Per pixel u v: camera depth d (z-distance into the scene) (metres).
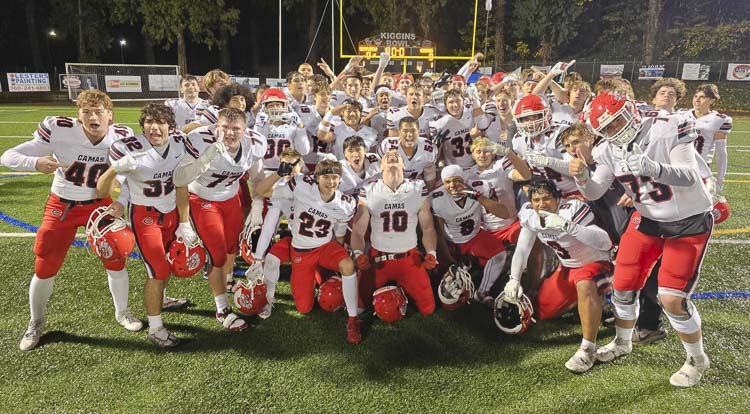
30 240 4.93
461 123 4.95
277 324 3.47
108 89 20.50
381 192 3.43
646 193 2.63
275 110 4.26
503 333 3.34
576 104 4.77
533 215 3.04
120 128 3.27
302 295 3.53
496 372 2.90
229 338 3.27
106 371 2.89
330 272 3.85
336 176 3.23
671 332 3.35
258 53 32.84
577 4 26.17
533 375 2.87
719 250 4.79
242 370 2.91
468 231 3.93
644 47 25.14
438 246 4.09
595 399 2.64
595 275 2.99
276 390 2.73
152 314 3.11
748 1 26.14
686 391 2.70
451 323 3.49
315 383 2.79
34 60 29.20
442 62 28.61
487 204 3.65
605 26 28.27
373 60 18.14
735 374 2.84
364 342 3.24
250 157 3.59
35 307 3.12
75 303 3.71
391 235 3.49
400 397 2.67
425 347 3.18
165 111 3.08
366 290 3.64
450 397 2.67
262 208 3.91
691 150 2.55
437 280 4.07
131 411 2.56
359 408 2.58
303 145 4.61
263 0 27.73
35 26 28.94
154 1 23.50
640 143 2.65
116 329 3.37
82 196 3.13
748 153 10.37
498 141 5.20
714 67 20.48
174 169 3.15
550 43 27.08
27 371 2.89
